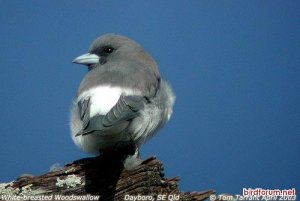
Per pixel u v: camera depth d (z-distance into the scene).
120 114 11.02
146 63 13.10
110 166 9.85
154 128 12.25
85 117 10.96
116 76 11.85
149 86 12.01
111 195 9.58
